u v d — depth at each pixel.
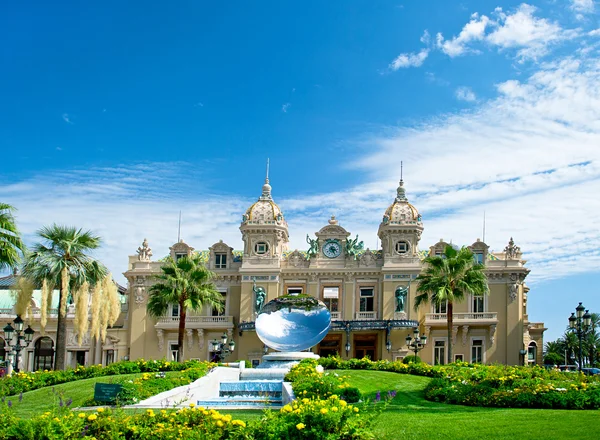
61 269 43.56
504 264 68.12
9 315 72.75
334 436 15.75
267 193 72.81
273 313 43.09
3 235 38.81
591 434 18.56
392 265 67.81
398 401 29.08
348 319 68.31
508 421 20.91
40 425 15.79
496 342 66.62
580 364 35.78
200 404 28.58
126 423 16.22
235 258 72.44
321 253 70.38
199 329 69.12
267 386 32.94
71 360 71.94
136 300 71.12
